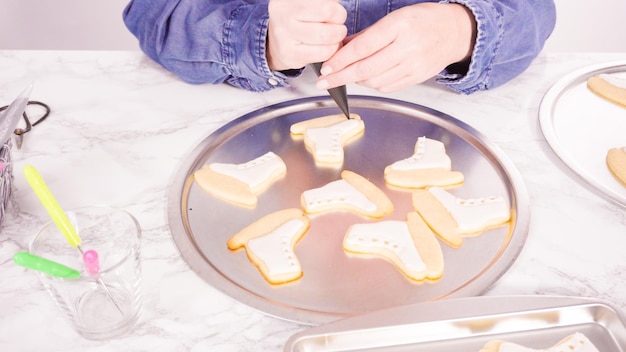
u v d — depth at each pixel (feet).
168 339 2.26
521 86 3.34
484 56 3.16
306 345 2.17
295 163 2.90
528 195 2.70
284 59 3.01
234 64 3.21
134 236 2.34
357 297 2.36
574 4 6.59
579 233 2.58
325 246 2.54
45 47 6.73
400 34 2.93
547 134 3.00
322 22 2.88
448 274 2.43
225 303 2.35
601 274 2.44
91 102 3.23
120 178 2.81
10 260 2.49
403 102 3.21
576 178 2.80
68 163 2.89
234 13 3.28
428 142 2.96
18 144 2.95
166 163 2.90
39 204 2.70
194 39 3.25
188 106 3.22
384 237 2.52
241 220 2.64
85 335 2.25
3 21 6.60
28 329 2.28
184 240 2.53
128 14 3.46
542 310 2.22
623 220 2.64
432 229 2.59
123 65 3.50
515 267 2.46
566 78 3.34
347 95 3.26
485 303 2.25
